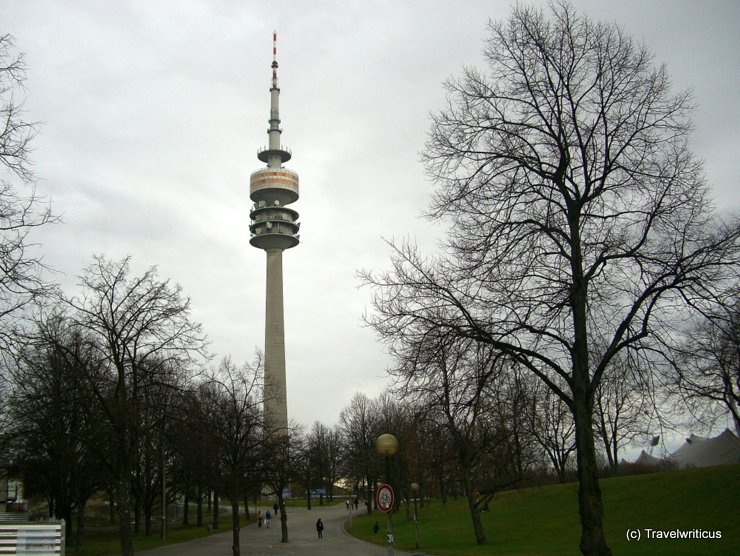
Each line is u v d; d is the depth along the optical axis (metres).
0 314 17.41
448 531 52.03
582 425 15.62
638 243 16.61
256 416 40.25
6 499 69.31
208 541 55.09
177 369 37.12
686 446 70.19
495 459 40.38
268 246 134.12
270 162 138.38
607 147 16.55
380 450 16.73
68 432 40.53
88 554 43.00
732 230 15.68
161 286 31.73
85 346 37.84
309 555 40.88
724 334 17.02
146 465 54.94
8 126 16.30
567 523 45.88
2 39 15.73
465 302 16.91
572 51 16.94
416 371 16.36
